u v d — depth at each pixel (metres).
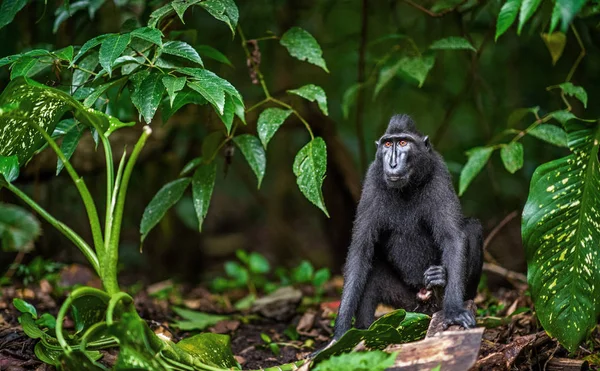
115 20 11.11
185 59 7.61
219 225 21.28
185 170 8.97
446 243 8.04
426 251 8.52
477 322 8.52
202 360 6.54
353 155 16.69
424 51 10.38
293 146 18.77
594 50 12.44
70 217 14.31
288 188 19.69
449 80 15.09
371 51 14.29
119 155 12.64
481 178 15.56
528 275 7.16
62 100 6.78
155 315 10.64
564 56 13.09
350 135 16.91
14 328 8.20
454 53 14.25
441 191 8.28
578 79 13.05
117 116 8.80
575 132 7.34
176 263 16.03
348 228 15.20
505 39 13.58
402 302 8.70
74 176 6.58
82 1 9.53
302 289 12.65
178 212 15.48
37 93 6.61
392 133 8.36
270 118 8.16
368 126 16.84
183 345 6.73
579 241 7.05
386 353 5.68
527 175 14.23
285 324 10.66
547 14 9.21
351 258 8.27
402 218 8.44
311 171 7.58
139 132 12.66
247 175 19.06
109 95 8.62
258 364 8.73
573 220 7.11
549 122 13.66
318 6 14.12
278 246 19.72
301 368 6.07
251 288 12.91
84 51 6.71
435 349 5.71
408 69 10.12
